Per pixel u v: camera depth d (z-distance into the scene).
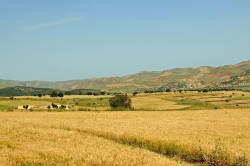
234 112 73.75
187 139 26.56
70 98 168.50
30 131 30.34
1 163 15.95
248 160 19.09
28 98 159.12
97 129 33.00
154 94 195.88
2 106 109.00
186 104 126.44
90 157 17.58
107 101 143.75
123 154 18.83
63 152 19.28
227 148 22.33
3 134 27.73
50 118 54.00
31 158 17.55
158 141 25.70
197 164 20.44
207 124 43.25
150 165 16.16
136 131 31.30
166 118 56.56
